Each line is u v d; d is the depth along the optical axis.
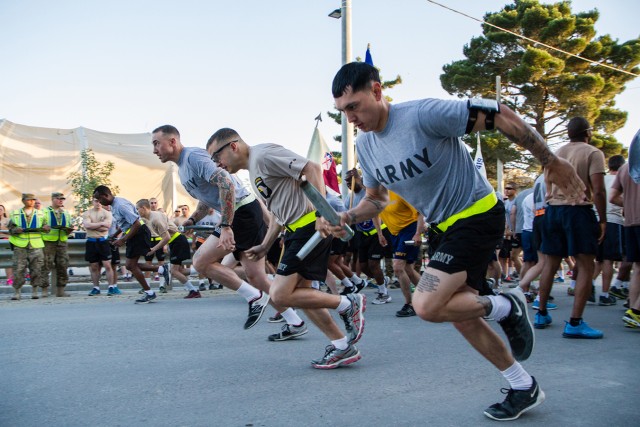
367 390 3.65
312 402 3.40
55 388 3.73
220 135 4.49
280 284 4.19
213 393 3.60
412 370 4.16
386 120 3.06
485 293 3.22
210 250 5.24
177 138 5.51
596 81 24.47
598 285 10.90
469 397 3.49
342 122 12.24
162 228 9.41
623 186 6.04
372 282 11.05
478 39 26.80
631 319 5.79
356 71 2.99
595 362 4.39
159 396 3.54
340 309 4.25
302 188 2.88
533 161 24.75
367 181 3.44
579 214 5.38
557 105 26.28
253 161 4.36
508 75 25.36
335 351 4.23
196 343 5.19
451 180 3.05
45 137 22.44
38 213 9.65
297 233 4.20
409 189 3.18
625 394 3.54
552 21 24.77
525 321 3.04
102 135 23.91
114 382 3.87
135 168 22.73
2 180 20.44
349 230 2.93
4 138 21.30
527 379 3.12
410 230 6.77
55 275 10.03
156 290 11.09
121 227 8.84
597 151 5.40
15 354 4.73
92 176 16.28
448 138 3.04
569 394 3.54
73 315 7.03
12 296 9.99
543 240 5.85
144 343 5.20
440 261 3.01
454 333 5.70
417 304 3.00
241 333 5.71
